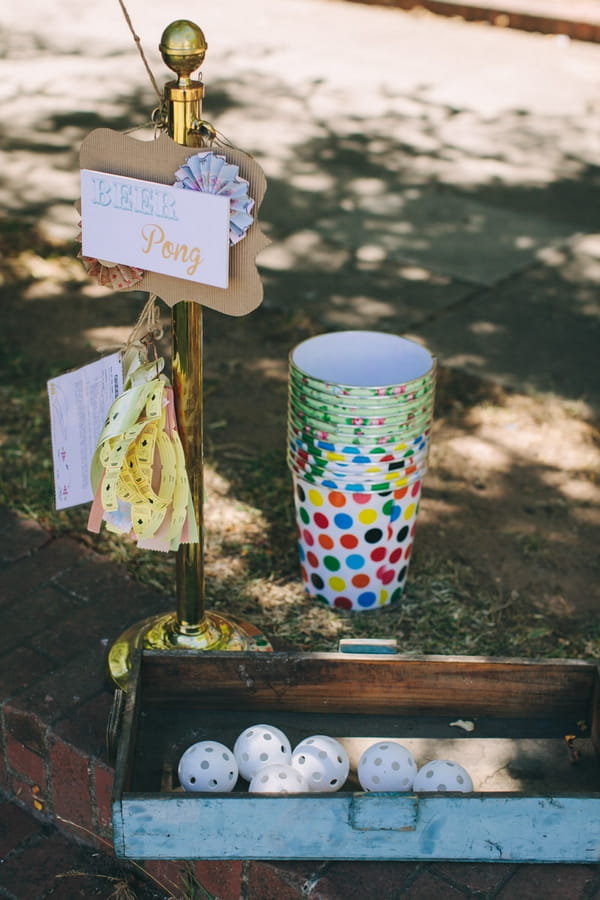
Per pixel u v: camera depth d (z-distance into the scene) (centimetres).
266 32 1002
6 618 273
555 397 416
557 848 205
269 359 439
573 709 239
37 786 248
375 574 287
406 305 489
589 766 231
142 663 233
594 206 619
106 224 210
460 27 1044
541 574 315
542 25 1019
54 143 675
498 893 205
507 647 283
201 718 238
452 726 239
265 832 202
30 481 339
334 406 258
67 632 269
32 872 237
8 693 248
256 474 358
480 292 505
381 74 881
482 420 397
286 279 512
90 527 230
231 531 327
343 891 204
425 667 235
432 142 720
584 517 344
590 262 543
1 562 295
